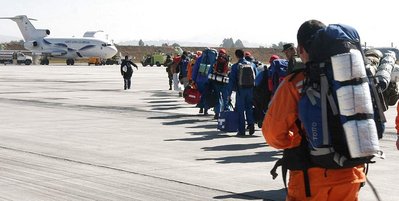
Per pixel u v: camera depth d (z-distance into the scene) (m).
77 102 22.81
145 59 97.38
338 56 3.50
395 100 7.93
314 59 3.63
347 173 3.65
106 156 10.53
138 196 7.48
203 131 14.23
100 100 23.91
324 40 3.59
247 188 7.99
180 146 11.77
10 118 16.94
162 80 43.53
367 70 3.71
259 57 130.50
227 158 10.40
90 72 61.56
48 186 8.05
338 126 3.53
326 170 3.62
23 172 9.02
